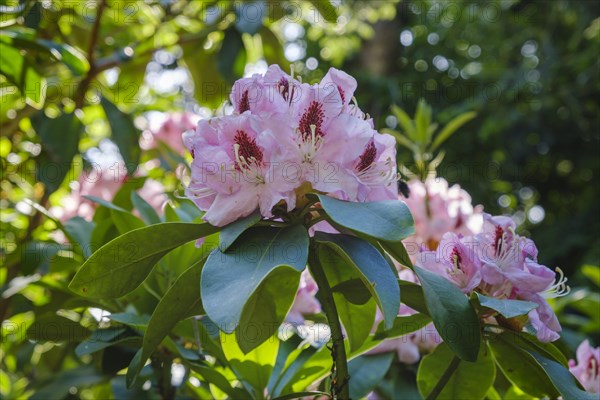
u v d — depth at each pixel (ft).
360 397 2.88
